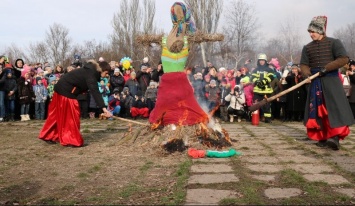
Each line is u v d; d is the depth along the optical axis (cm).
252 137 877
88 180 500
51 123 766
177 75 703
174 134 680
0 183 490
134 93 1409
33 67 1429
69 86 738
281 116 1427
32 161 619
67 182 493
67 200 418
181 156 639
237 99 1250
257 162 599
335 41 711
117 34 4094
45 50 4553
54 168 569
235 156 639
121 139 759
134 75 1429
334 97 693
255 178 502
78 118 745
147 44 752
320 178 503
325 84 704
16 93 1308
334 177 509
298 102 1242
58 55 4547
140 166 573
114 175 524
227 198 416
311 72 735
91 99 1380
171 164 586
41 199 424
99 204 404
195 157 627
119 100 1375
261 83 1224
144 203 405
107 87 1380
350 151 695
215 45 2727
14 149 729
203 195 430
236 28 2769
